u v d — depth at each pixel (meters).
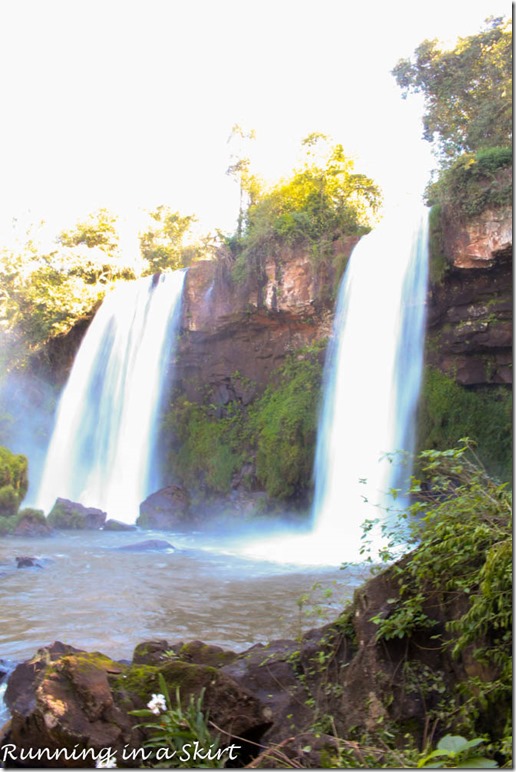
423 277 21.39
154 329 30.94
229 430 28.09
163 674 5.26
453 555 5.48
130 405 31.06
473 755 4.47
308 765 4.53
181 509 25.38
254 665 6.06
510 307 20.19
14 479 22.77
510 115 24.19
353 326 23.69
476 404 21.09
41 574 13.77
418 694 5.27
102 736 4.70
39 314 36.53
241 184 36.28
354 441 22.92
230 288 27.89
